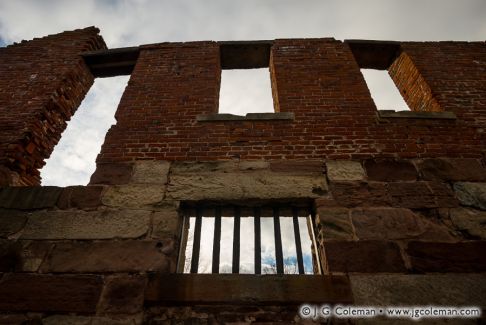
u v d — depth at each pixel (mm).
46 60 4590
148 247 2428
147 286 2201
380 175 2902
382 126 3400
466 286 2166
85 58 4730
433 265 2283
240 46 4672
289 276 2236
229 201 2740
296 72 4148
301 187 2807
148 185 2861
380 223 2541
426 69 4273
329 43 4633
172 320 2082
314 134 3314
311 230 2793
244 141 3262
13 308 2109
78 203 2725
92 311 2094
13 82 4191
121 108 3703
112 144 3270
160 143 3264
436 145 3195
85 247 2434
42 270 2305
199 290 2166
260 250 2525
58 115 4082
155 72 4238
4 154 3232
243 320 2066
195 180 2891
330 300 2111
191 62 4379
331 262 2312
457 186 2803
